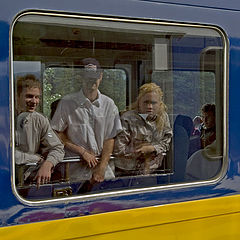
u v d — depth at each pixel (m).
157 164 2.55
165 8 2.45
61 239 2.22
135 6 2.36
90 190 2.35
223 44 2.64
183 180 2.59
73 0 2.21
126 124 2.46
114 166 2.44
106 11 2.29
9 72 2.08
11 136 2.09
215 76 2.65
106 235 2.34
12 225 2.11
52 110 2.25
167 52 2.50
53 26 2.19
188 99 2.60
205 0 2.57
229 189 2.69
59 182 2.28
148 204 2.45
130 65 2.41
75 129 2.33
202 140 2.65
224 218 2.67
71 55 2.25
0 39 2.06
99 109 2.38
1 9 2.06
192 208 2.57
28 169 2.19
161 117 2.54
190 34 2.54
